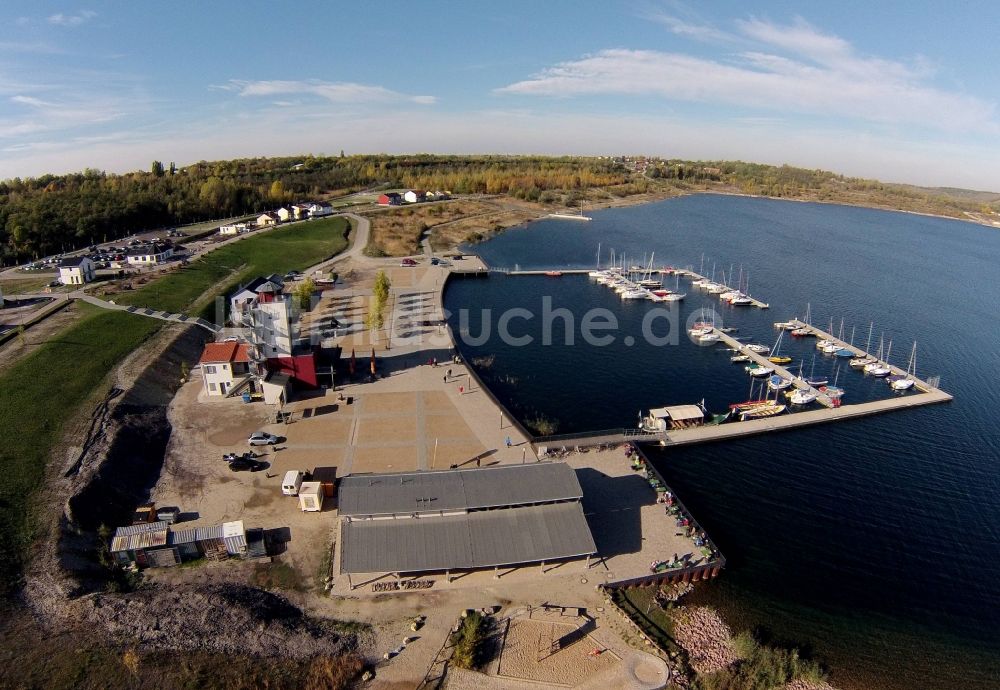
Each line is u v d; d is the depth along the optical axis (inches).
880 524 2773.1
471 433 3230.8
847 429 3639.3
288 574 2241.6
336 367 3949.3
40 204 7731.3
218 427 3225.9
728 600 2288.4
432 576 2246.6
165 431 3171.8
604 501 2716.5
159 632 1899.6
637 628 2069.4
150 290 5226.4
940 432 3634.4
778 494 2962.6
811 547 2608.3
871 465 3248.0
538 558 2209.6
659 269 7421.3
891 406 3900.1
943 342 5305.1
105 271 5925.2
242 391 3582.7
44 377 3383.4
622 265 7539.4
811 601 2316.7
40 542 2223.2
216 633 1916.8
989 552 2620.6
